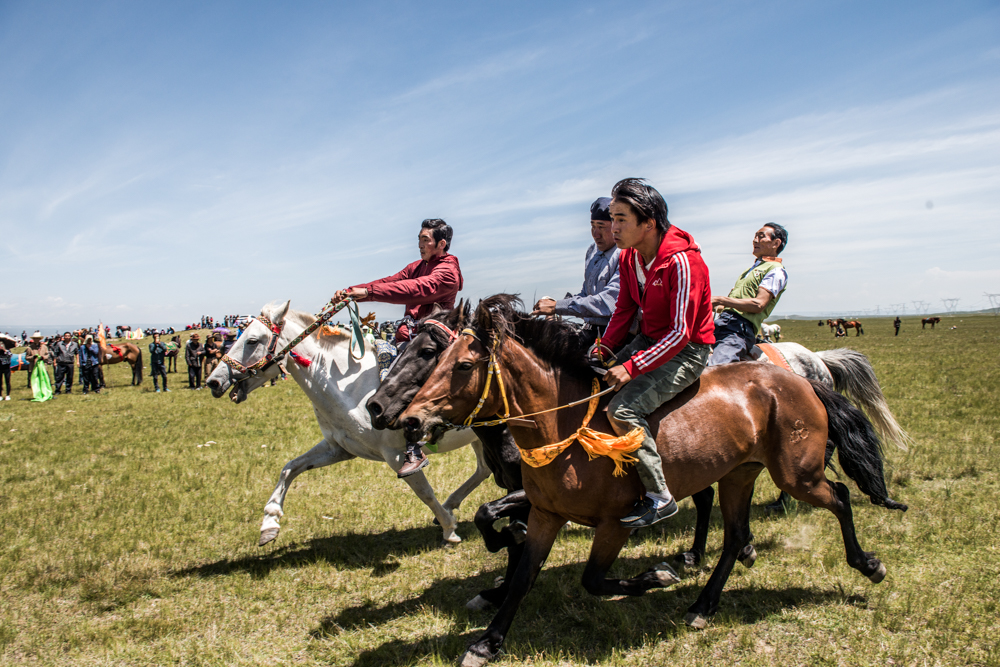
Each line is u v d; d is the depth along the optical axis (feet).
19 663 11.76
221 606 13.91
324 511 21.16
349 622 13.01
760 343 18.07
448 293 16.15
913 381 51.60
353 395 16.15
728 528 13.06
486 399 10.51
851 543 12.91
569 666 11.14
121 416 46.09
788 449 12.37
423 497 16.89
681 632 11.85
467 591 14.55
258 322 16.46
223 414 45.91
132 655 11.94
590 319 14.80
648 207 10.41
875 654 10.93
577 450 10.77
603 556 11.06
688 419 11.46
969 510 18.12
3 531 19.39
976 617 12.10
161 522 20.22
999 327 203.10
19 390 70.95
